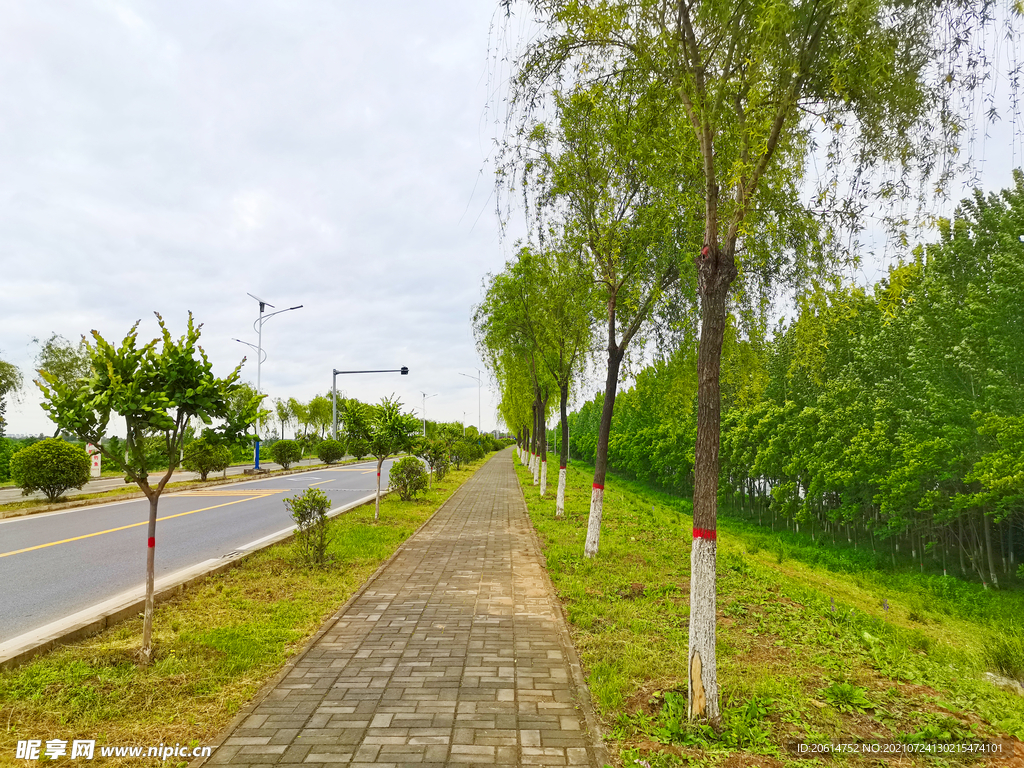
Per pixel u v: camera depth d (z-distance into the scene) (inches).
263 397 215.5
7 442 1225.4
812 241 219.8
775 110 175.0
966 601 438.6
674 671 189.9
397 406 549.0
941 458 500.1
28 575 324.8
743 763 135.9
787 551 634.8
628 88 235.1
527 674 184.7
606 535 478.3
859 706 169.6
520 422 1528.1
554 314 627.5
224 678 180.2
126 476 194.1
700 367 177.0
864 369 620.7
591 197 394.0
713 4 170.1
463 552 398.6
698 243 336.8
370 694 168.9
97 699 161.6
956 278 516.7
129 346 193.5
